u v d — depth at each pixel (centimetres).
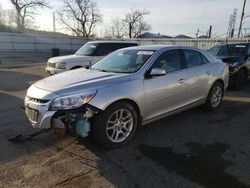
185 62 479
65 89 343
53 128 342
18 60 2214
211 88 534
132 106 382
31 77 1117
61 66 909
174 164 324
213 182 285
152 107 411
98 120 348
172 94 439
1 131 437
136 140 401
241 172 305
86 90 341
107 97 348
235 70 812
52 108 336
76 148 370
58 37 3541
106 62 476
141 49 469
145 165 322
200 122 486
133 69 408
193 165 322
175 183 283
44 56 2781
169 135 421
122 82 371
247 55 890
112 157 344
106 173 304
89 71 438
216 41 2167
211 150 365
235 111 561
